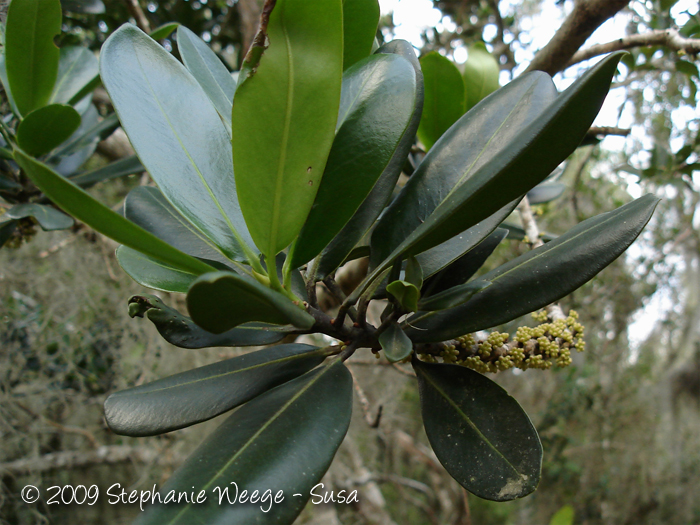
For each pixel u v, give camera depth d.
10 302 0.59
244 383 0.21
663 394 1.39
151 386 0.20
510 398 0.20
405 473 1.13
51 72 0.34
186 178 0.20
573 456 1.20
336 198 0.20
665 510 1.21
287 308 0.16
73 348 0.60
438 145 0.23
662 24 0.50
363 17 0.23
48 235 0.59
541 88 0.22
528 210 0.37
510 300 0.20
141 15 0.44
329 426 0.18
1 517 0.63
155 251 0.15
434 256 0.22
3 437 0.59
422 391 0.21
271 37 0.16
